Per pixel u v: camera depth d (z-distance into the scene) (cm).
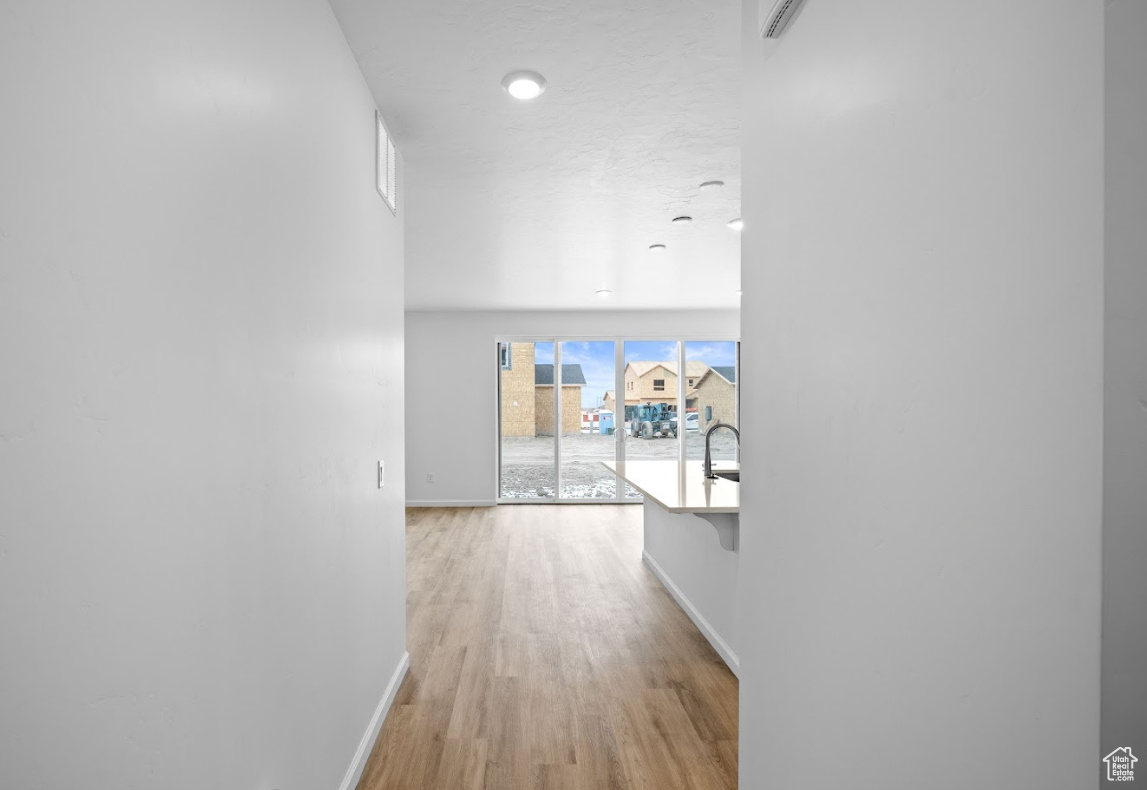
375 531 231
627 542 568
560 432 789
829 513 109
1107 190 53
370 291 223
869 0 94
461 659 305
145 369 90
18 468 68
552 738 233
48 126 72
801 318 121
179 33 98
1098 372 54
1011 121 64
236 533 119
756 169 146
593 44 199
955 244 73
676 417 793
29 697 70
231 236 116
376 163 233
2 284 66
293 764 149
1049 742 60
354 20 184
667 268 532
